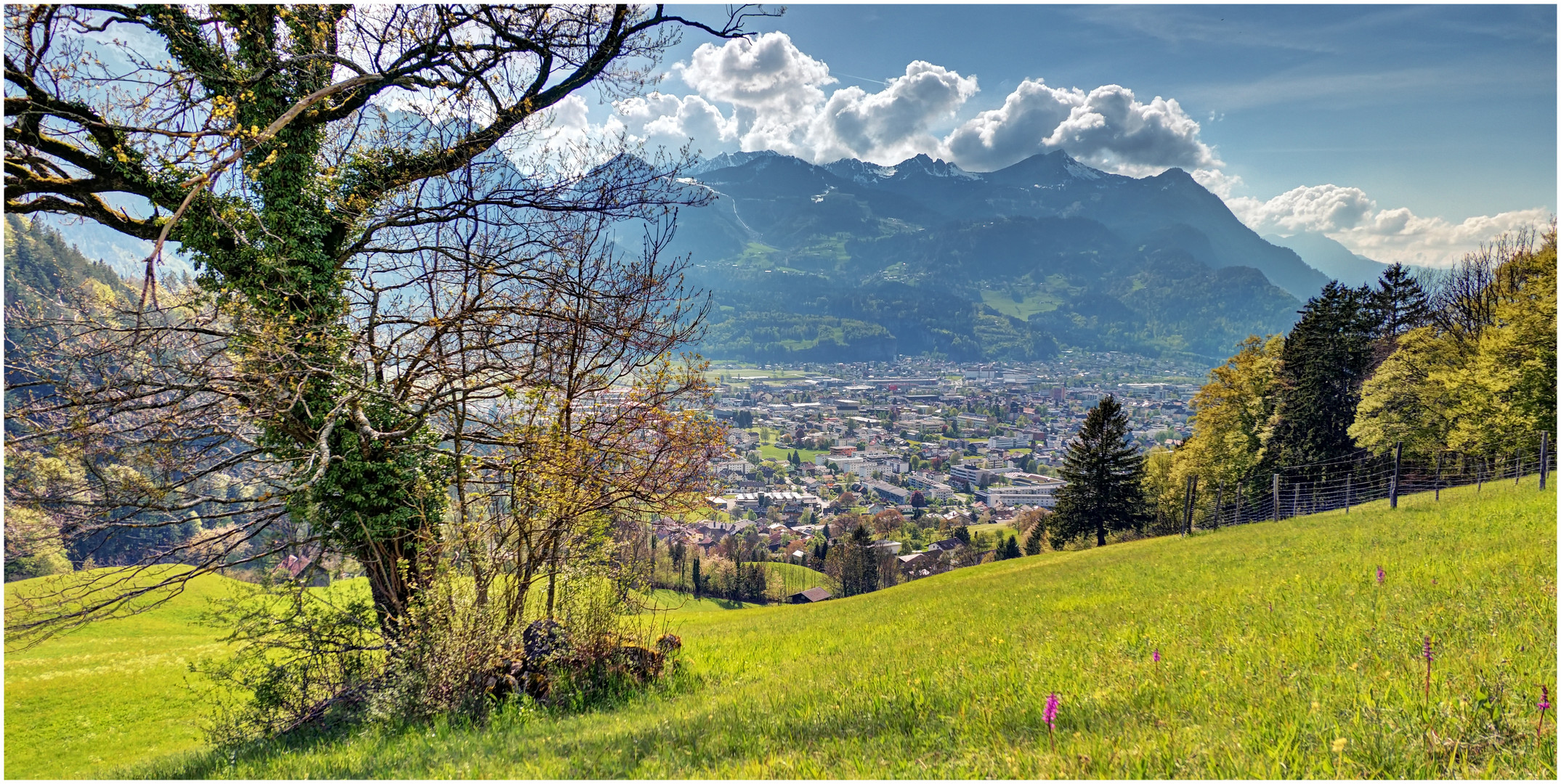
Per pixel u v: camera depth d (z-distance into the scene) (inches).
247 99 449.1
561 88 538.6
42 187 446.3
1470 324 1795.0
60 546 424.5
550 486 391.9
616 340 411.8
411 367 450.6
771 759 197.9
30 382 379.9
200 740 570.9
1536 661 180.5
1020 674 276.1
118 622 1112.2
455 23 498.9
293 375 413.1
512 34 517.3
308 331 454.9
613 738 257.9
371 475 469.7
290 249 468.8
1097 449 2071.9
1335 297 1975.9
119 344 391.2
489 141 499.2
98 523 425.1
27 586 407.8
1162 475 2484.0
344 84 251.0
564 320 409.7
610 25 525.0
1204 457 2190.0
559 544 403.9
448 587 393.1
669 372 398.9
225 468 466.9
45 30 409.4
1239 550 816.3
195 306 430.0
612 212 469.7
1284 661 229.1
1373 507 1114.1
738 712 275.6
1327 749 148.4
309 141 487.2
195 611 1198.9
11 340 377.7
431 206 497.4
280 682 402.6
